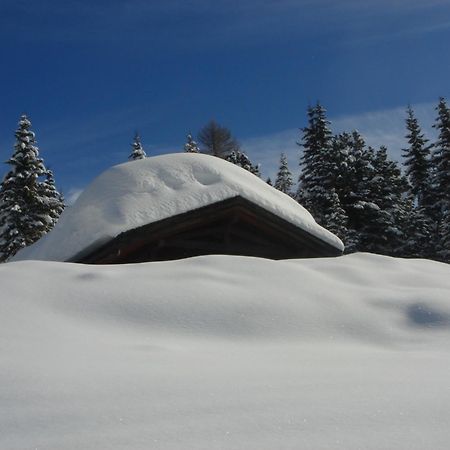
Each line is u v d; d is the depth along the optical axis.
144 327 4.52
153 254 9.84
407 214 35.66
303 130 37.25
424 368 3.43
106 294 4.98
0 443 2.17
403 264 7.72
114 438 2.16
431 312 5.18
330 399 2.62
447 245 31.91
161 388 2.83
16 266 5.81
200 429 2.23
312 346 4.39
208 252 10.34
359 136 36.25
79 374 3.11
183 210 9.66
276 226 10.55
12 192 25.41
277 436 2.14
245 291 5.29
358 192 34.28
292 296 5.27
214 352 3.98
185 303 4.89
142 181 10.36
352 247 30.47
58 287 5.12
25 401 2.65
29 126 26.59
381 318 5.08
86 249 9.08
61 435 2.22
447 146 33.44
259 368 3.39
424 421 2.29
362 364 3.58
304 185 36.06
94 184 11.15
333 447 2.03
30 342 3.88
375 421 2.30
